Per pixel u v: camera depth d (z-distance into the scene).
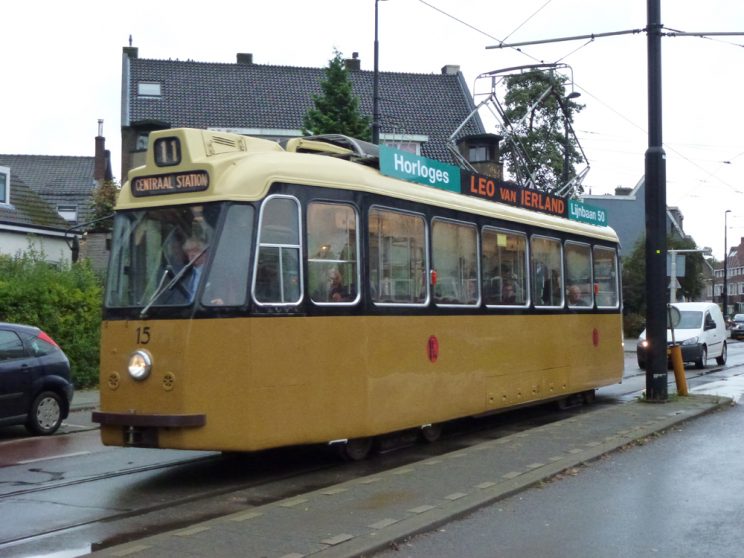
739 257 123.56
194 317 8.59
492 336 12.48
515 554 6.48
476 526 7.25
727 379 22.08
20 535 7.18
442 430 13.36
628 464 9.96
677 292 54.41
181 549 6.23
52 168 50.91
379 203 10.23
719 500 8.23
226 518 7.11
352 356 9.69
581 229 15.87
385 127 40.19
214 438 8.55
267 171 9.11
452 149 21.70
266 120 38.97
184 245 8.90
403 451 11.24
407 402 10.52
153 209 9.15
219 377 8.61
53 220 31.27
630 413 13.84
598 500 8.21
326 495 7.97
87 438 13.02
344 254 9.74
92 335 20.14
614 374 16.97
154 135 9.23
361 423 9.77
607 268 16.98
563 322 14.78
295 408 9.07
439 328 11.20
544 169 41.97
